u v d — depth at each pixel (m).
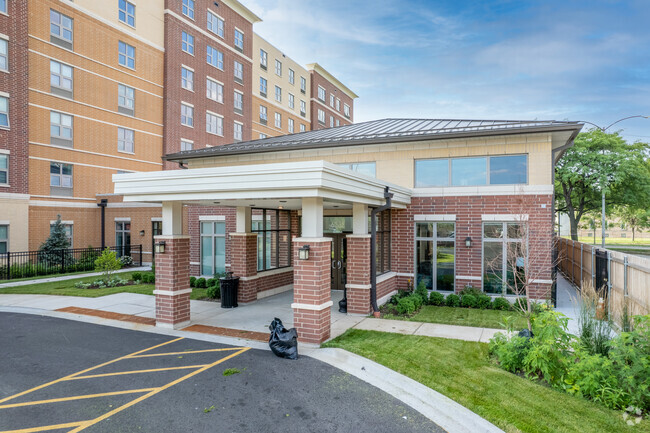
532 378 6.51
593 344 7.13
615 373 5.87
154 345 8.57
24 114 21.88
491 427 5.05
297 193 8.01
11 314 11.48
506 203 12.55
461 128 13.41
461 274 13.09
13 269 18.69
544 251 12.09
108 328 9.95
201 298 13.80
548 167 12.29
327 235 15.39
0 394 6.16
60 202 23.78
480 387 6.20
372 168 14.30
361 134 14.91
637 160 32.75
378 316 10.98
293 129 47.06
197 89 32.31
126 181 9.71
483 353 7.75
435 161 13.65
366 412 5.60
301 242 8.59
